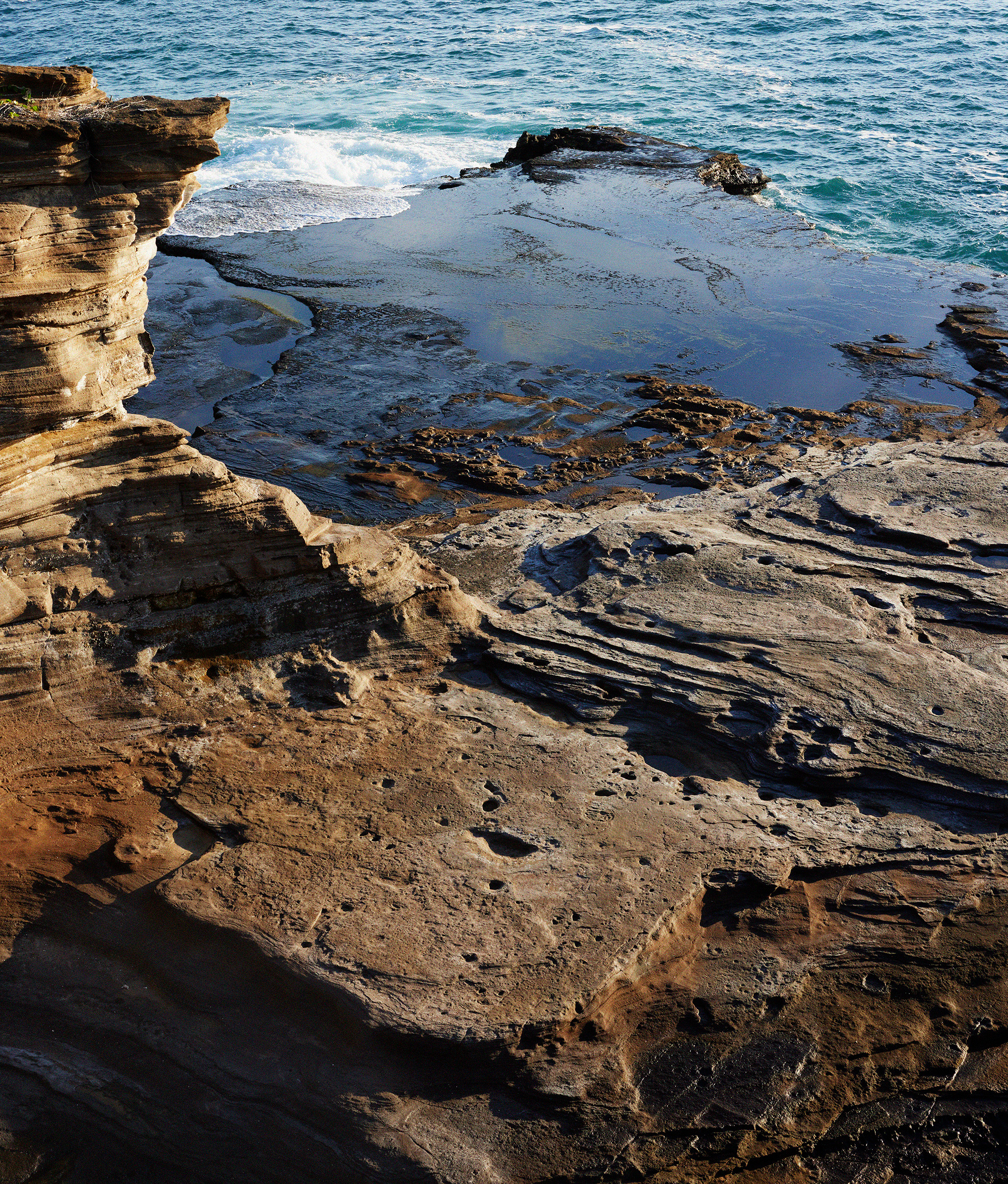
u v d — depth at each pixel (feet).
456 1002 24.72
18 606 30.83
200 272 94.58
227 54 195.52
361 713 34.71
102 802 30.66
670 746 34.60
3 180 26.22
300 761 32.35
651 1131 23.80
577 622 39.73
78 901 28.14
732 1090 24.62
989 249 102.22
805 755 32.83
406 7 233.14
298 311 86.38
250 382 74.84
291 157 131.44
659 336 81.10
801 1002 26.43
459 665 38.24
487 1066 24.21
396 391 72.90
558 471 63.26
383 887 27.89
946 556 43.78
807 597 40.32
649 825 30.27
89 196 27.94
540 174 119.96
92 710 32.27
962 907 28.76
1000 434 65.46
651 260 95.86
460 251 98.63
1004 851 30.22
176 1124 25.03
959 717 33.86
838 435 66.39
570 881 28.19
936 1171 24.09
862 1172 23.98
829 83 161.27
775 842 29.81
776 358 77.66
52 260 27.63
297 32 212.43
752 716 34.40
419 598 38.40
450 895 27.68
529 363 76.89
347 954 25.80
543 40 197.16
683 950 27.12
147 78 180.45
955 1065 25.59
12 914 28.14
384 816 30.32
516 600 43.42
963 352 78.18
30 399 28.86
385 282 91.15
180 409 70.95
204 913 26.86
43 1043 26.71
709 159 120.26
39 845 29.17
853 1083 25.07
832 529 46.52
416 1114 23.68
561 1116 23.88
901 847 29.96
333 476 62.49
